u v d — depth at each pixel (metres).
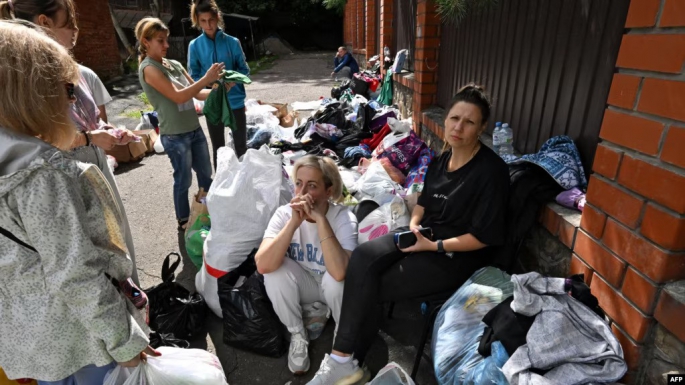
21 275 1.16
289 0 27.78
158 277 3.00
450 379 1.73
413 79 5.15
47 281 1.14
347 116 5.48
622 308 1.55
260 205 2.51
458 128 1.99
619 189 1.54
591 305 1.58
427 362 2.20
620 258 1.55
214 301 2.47
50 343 1.24
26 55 1.06
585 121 2.19
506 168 2.01
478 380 1.59
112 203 1.38
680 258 1.35
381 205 2.89
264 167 2.55
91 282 1.17
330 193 2.26
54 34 1.87
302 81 12.78
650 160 1.39
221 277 2.38
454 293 1.96
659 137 1.34
